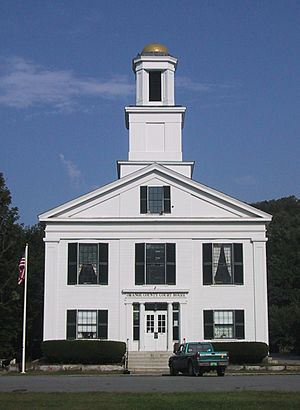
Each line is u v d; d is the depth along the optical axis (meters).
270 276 85.06
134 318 44.59
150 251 45.25
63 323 44.19
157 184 46.09
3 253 47.50
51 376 35.72
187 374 35.22
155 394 22.05
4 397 21.23
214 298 44.69
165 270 44.97
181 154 50.81
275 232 92.25
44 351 42.47
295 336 70.00
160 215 45.56
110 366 41.12
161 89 51.78
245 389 24.27
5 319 46.97
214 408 18.06
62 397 21.16
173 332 44.34
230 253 45.28
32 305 57.12
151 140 50.97
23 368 39.62
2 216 47.91
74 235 45.22
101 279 44.78
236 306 44.62
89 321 44.31
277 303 84.69
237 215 45.75
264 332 44.22
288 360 50.56
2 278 47.34
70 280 44.66
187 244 45.34
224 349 42.34
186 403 19.19
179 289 44.66
